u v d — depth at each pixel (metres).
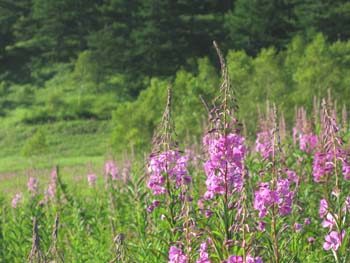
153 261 8.38
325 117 7.43
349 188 9.41
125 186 14.16
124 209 12.66
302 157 11.39
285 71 48.59
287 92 43.19
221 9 118.94
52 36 116.44
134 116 50.38
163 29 101.75
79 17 116.81
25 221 12.41
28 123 84.81
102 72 103.25
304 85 42.00
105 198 14.62
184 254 6.45
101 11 113.38
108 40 101.62
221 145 6.80
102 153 71.50
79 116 87.38
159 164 7.89
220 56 6.71
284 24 103.62
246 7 102.81
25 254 11.11
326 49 53.84
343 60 59.00
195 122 39.44
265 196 6.80
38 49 117.50
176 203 7.97
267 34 104.12
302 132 12.35
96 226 12.44
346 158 7.40
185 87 46.00
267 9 100.75
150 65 102.56
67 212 13.78
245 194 5.92
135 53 100.38
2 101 97.50
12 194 17.41
